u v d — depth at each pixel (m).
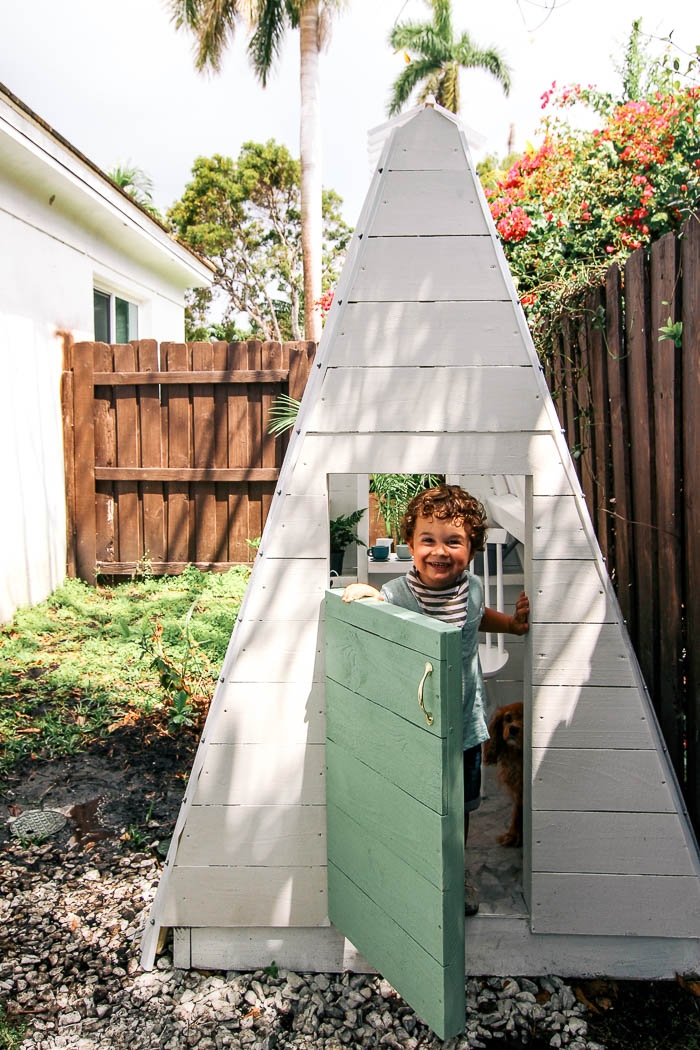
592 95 5.29
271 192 29.11
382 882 1.99
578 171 4.93
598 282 3.19
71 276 7.43
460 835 1.78
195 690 4.61
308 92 16.66
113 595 7.05
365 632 1.97
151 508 7.54
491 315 2.07
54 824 3.28
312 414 2.11
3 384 6.12
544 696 2.15
